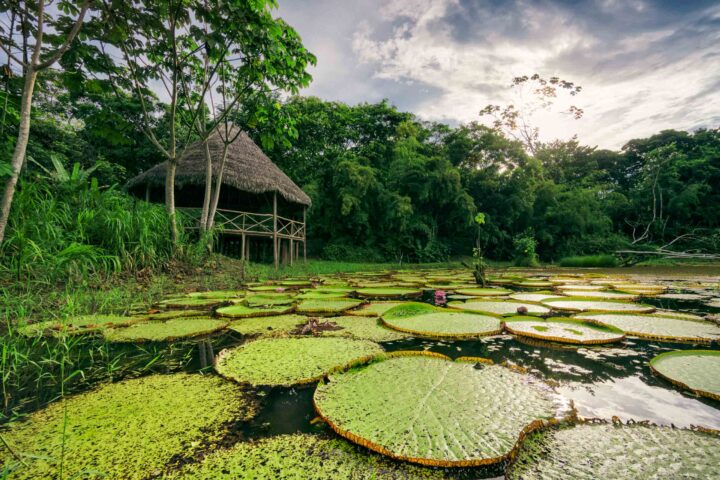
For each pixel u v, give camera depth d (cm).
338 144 1731
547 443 97
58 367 176
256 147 1032
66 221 402
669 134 2688
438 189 1549
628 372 157
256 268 752
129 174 1376
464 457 89
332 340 216
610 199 2297
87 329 245
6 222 316
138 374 164
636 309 313
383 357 175
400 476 85
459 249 1762
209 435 107
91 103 1195
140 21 470
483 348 201
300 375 156
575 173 2628
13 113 445
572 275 827
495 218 1783
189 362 182
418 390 133
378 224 1577
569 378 150
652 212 2164
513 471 85
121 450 98
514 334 235
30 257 312
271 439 104
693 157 2381
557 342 214
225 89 638
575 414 113
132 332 243
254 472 88
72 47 448
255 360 177
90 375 163
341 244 1542
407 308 311
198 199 1132
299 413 121
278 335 235
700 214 2031
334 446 100
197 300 381
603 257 1312
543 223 1812
